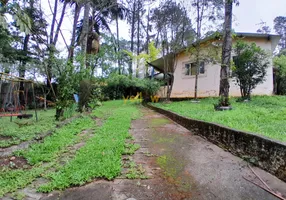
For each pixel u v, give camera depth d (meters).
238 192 1.98
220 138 3.49
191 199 1.89
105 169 2.47
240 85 7.32
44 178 2.29
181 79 11.45
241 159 2.83
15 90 7.87
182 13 9.41
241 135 2.90
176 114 6.02
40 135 3.90
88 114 7.39
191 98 10.23
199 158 2.95
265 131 3.11
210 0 8.05
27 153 3.01
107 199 1.90
